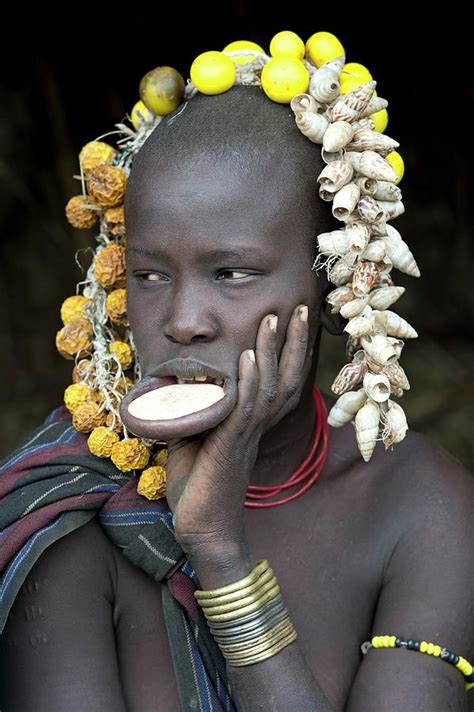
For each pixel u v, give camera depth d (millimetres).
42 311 8797
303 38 7805
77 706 2812
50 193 8820
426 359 8141
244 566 2828
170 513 2996
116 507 2973
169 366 2830
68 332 3201
